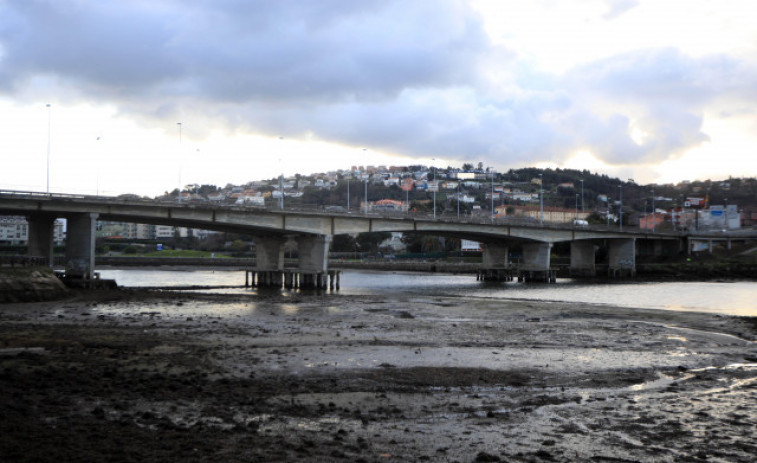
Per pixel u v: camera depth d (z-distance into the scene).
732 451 16.64
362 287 98.44
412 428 18.09
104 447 14.81
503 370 27.47
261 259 94.69
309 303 59.22
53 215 73.06
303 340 35.09
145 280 108.81
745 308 64.50
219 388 22.25
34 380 21.86
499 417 19.62
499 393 23.12
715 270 132.25
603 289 95.88
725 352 34.03
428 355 30.92
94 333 35.66
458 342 35.75
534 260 120.81
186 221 79.62
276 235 93.44
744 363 30.83
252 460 14.57
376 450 15.88
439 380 25.05
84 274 69.00
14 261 63.91
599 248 164.62
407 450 16.02
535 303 62.44
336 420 18.64
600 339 38.19
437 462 15.19
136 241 199.38
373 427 18.03
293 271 89.00
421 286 102.31
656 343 36.91
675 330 43.25
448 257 191.00
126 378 23.06
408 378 25.27
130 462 13.91
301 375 25.30
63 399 19.50
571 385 24.84
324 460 14.87
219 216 77.75
